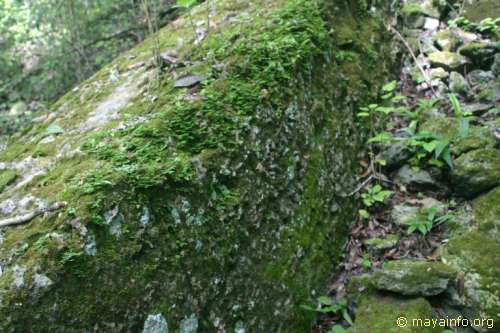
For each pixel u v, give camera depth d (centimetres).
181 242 227
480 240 284
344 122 357
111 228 206
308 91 331
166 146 250
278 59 318
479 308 255
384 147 369
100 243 201
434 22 510
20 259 189
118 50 608
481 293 258
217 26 396
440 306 267
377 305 266
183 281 224
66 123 330
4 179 271
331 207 321
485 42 463
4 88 623
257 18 382
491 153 325
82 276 192
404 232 315
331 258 308
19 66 655
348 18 418
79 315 188
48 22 609
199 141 261
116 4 638
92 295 192
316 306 285
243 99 289
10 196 243
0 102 629
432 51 472
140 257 211
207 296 233
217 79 305
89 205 204
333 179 330
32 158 288
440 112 401
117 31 632
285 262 277
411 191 346
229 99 286
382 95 410
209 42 358
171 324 215
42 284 183
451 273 265
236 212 257
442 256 286
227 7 430
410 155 356
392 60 447
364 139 372
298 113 315
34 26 614
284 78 312
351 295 282
